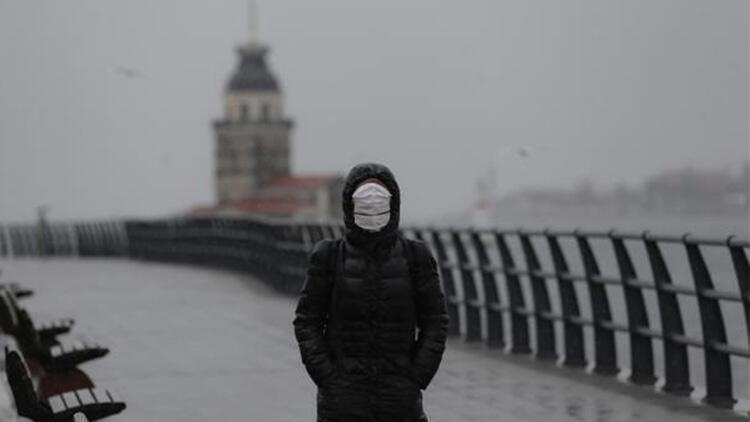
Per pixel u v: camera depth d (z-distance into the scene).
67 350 26.36
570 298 33.84
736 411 25.73
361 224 17.50
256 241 77.44
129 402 29.16
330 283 17.83
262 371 34.00
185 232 100.81
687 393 28.31
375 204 17.38
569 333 33.78
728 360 27.06
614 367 32.25
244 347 39.53
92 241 125.62
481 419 25.64
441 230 41.41
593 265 32.34
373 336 17.66
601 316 32.25
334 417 17.73
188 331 44.66
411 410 17.80
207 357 37.12
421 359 17.78
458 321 41.56
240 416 27.11
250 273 80.81
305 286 17.92
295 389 30.80
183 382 32.22
